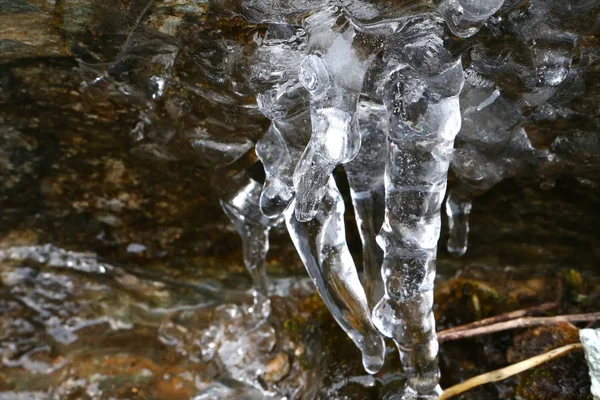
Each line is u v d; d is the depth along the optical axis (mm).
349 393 805
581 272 860
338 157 690
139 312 891
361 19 688
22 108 822
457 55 699
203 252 900
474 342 821
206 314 886
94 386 853
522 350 808
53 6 740
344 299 751
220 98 765
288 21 705
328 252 750
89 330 883
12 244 903
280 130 749
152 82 775
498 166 800
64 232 899
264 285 862
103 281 900
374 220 771
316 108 693
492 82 741
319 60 686
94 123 826
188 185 860
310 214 702
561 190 830
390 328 739
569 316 812
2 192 877
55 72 792
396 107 710
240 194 824
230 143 798
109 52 766
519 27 710
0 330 882
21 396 851
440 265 880
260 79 734
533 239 864
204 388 847
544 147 793
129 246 901
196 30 729
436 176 715
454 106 709
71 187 874
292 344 859
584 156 791
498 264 875
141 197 874
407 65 705
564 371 790
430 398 754
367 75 718
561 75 729
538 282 861
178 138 815
